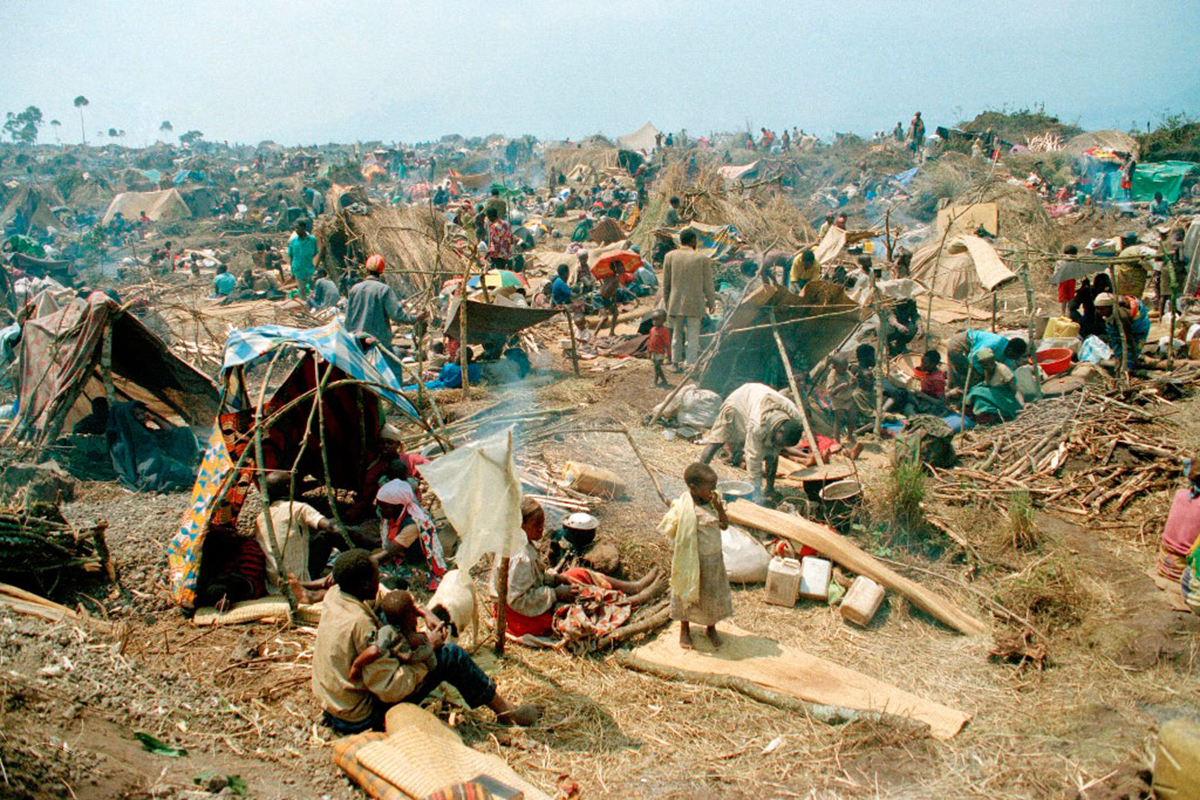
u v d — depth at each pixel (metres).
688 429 9.45
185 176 55.09
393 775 3.93
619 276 15.16
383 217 18.55
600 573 6.52
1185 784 3.91
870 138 46.34
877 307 9.95
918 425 8.71
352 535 6.53
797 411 8.10
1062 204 28.52
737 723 4.98
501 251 16.16
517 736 4.79
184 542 5.82
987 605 6.30
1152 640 5.57
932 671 5.55
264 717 4.59
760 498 7.77
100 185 53.38
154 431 7.93
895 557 7.02
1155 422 9.20
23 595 5.22
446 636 4.81
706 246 18.83
